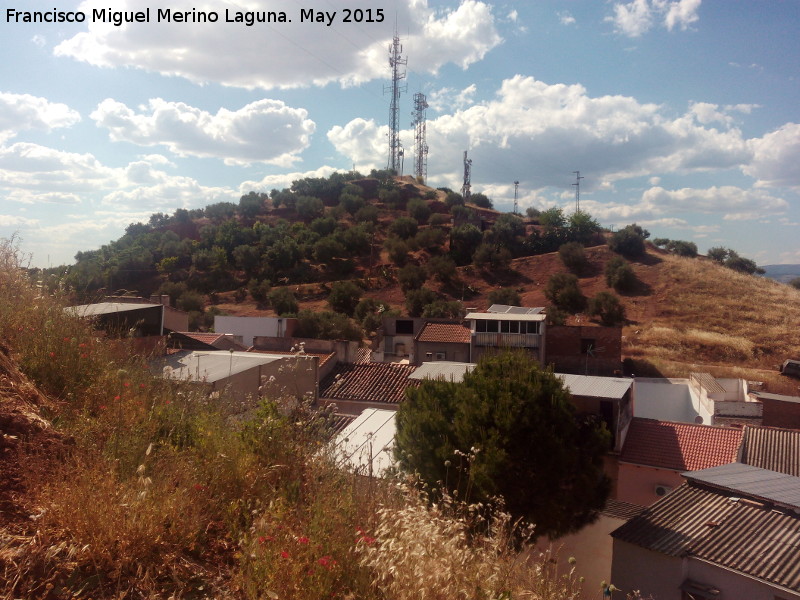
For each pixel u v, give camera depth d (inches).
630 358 1411.2
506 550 159.0
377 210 3294.8
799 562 351.9
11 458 140.6
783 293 1955.0
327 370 807.1
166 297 1202.6
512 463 381.4
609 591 219.5
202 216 3572.8
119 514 124.8
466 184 3941.9
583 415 608.7
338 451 241.1
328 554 125.0
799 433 619.2
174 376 277.4
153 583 114.9
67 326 234.8
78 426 167.9
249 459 170.6
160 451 163.0
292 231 2965.1
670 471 600.7
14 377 181.0
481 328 1195.3
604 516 445.4
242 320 1497.3
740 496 430.9
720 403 906.7
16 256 294.5
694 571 379.2
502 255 2425.0
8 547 113.0
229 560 134.4
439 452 386.9
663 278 2090.3
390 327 1392.7
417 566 120.8
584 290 2086.6
